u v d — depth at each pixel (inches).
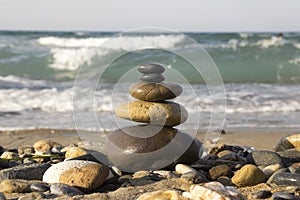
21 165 47.8
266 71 183.6
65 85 135.1
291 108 105.4
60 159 51.8
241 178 45.0
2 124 84.2
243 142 71.9
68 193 42.1
